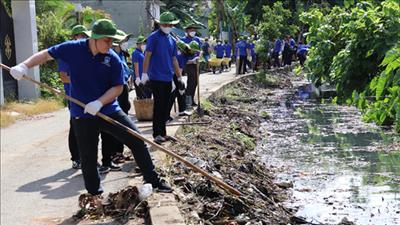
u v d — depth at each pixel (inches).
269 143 563.2
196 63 581.0
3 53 695.1
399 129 304.8
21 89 716.0
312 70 439.8
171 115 538.0
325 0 1443.2
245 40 1136.2
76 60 247.0
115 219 253.8
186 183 304.2
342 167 450.9
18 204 281.4
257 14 1777.8
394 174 423.2
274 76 1222.3
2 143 457.4
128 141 260.4
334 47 424.5
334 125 656.4
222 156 421.1
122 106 398.9
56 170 352.5
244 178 375.9
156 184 271.3
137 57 499.5
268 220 294.2
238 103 824.3
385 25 345.4
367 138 566.9
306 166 458.6
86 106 242.5
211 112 622.2
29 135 494.6
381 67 354.0
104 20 245.3
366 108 341.7
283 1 1625.2
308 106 836.0
